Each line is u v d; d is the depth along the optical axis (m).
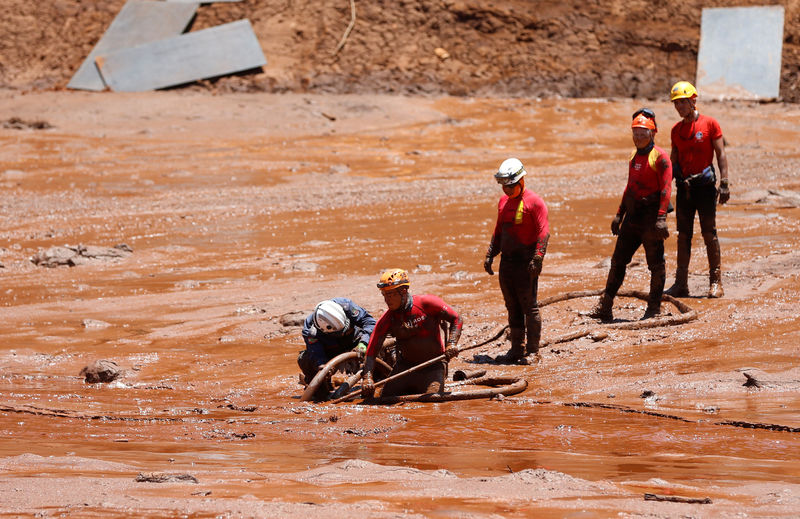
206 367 20.69
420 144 77.12
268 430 13.86
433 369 17.00
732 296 23.59
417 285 28.56
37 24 112.75
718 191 24.12
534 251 19.27
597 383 16.91
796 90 105.00
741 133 81.56
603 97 105.81
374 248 36.28
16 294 30.66
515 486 9.33
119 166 64.56
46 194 54.75
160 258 36.59
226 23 110.62
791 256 27.98
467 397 16.44
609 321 22.62
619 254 22.50
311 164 66.31
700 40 110.25
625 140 79.31
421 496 8.88
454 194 52.38
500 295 26.56
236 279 31.88
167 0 112.12
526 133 82.12
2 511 8.22
